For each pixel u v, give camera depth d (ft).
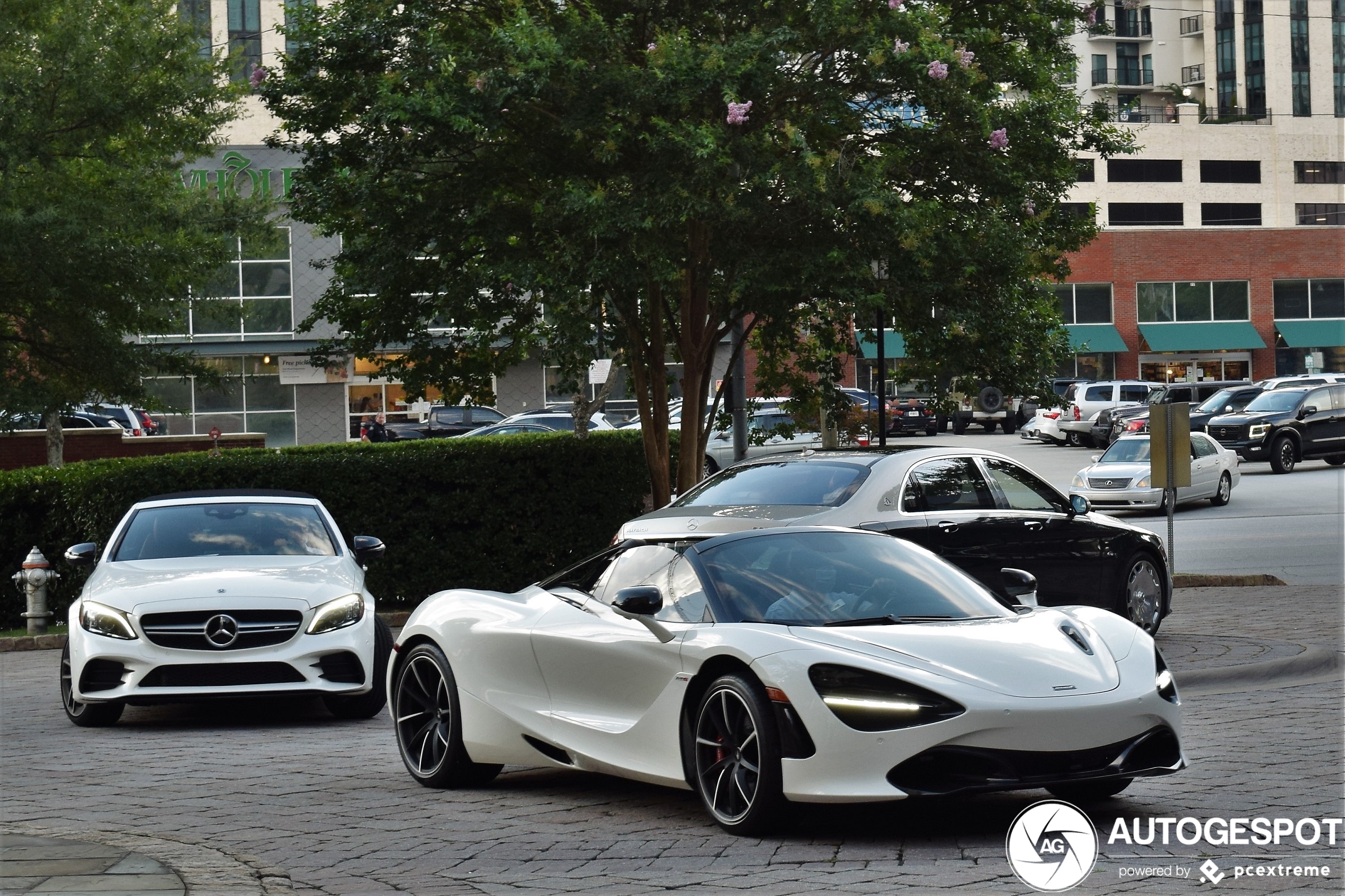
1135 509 90.68
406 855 19.57
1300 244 217.56
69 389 77.36
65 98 72.13
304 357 162.09
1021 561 35.78
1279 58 326.85
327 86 49.16
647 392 54.44
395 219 49.67
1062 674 19.34
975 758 18.45
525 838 20.43
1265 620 43.86
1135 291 214.07
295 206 52.31
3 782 25.67
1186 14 348.79
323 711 35.06
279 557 34.76
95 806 23.32
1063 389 169.78
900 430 169.68
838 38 46.98
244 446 111.96
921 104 48.44
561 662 22.79
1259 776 23.08
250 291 160.15
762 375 62.54
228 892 17.21
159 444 111.04
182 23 76.79
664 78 44.42
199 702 35.45
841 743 18.65
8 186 69.10
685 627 21.12
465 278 50.29
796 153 46.73
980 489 35.88
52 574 51.13
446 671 24.56
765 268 45.73
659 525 33.17
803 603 21.31
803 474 34.71
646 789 23.88
